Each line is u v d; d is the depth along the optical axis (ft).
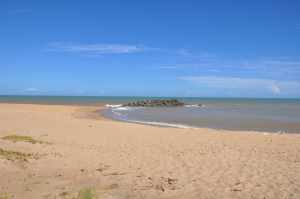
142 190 25.48
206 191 25.27
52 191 24.82
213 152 41.65
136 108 201.26
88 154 39.27
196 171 31.42
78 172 30.58
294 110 185.78
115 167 32.91
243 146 46.70
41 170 30.96
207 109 199.11
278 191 25.07
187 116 129.49
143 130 67.05
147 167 33.01
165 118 117.29
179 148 44.65
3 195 23.50
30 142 46.06
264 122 102.68
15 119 83.61
